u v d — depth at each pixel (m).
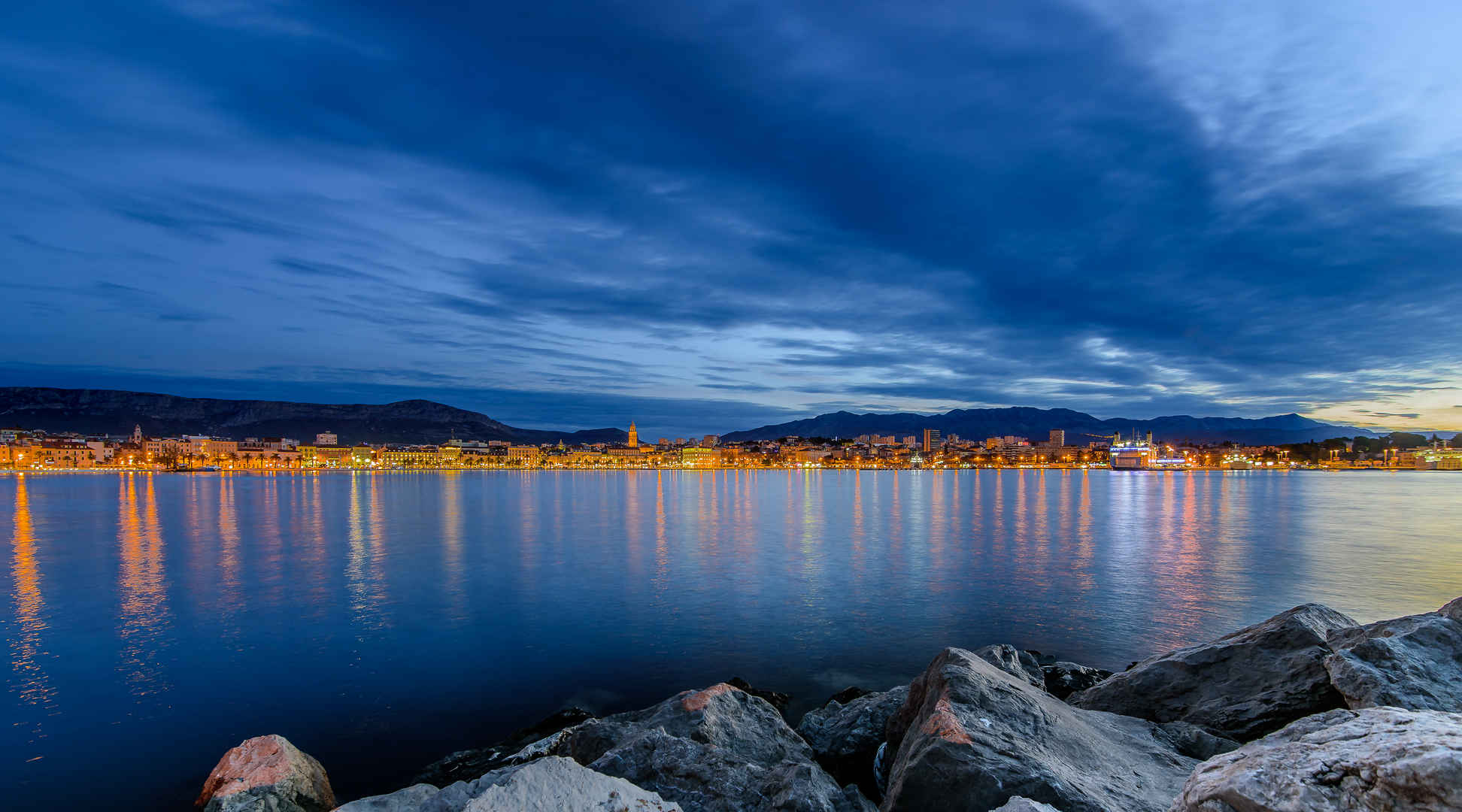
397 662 23.91
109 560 47.59
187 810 14.28
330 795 13.30
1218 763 5.19
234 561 47.16
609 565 45.25
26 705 20.05
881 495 143.12
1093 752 8.96
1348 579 38.91
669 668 23.20
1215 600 33.31
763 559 47.94
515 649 25.41
